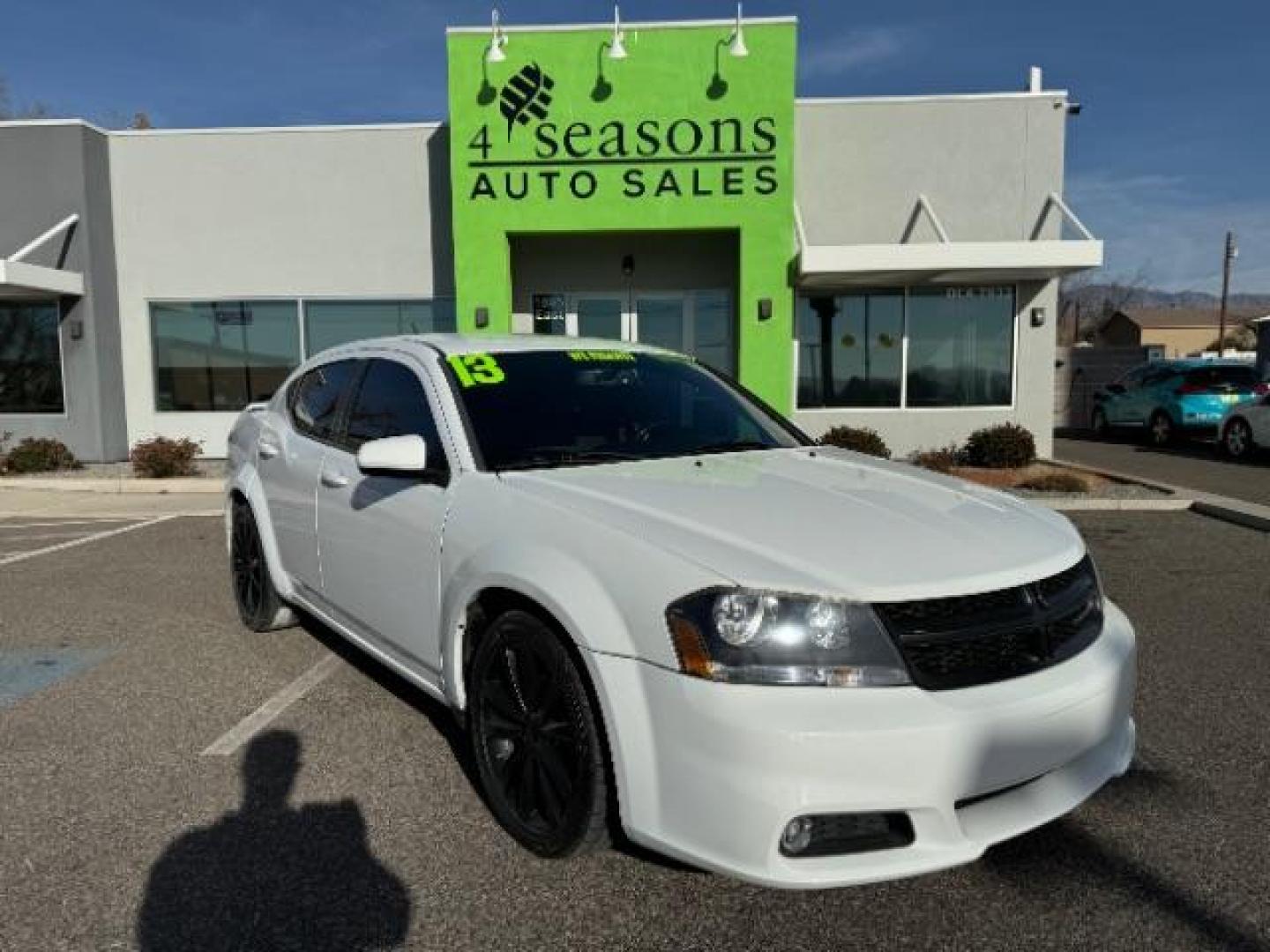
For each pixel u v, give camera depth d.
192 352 14.30
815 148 13.11
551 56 11.95
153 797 3.37
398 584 3.63
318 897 2.74
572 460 3.52
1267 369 32.91
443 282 13.93
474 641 3.21
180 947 2.52
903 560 2.57
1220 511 9.37
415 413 3.81
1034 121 12.96
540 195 12.16
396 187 13.84
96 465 13.72
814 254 11.59
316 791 3.41
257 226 13.98
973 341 13.30
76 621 5.68
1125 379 20.58
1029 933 2.56
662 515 2.81
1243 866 2.89
